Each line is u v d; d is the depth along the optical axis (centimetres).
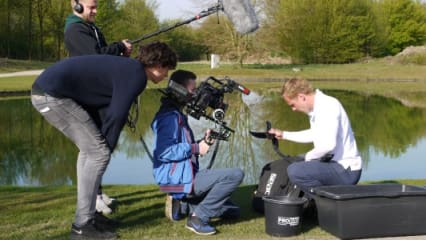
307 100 361
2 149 799
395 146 814
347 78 2502
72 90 311
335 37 3369
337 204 327
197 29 3056
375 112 1255
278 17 3061
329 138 350
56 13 3269
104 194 422
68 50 361
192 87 357
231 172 338
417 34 4150
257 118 1086
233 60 2911
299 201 338
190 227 346
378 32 3609
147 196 449
